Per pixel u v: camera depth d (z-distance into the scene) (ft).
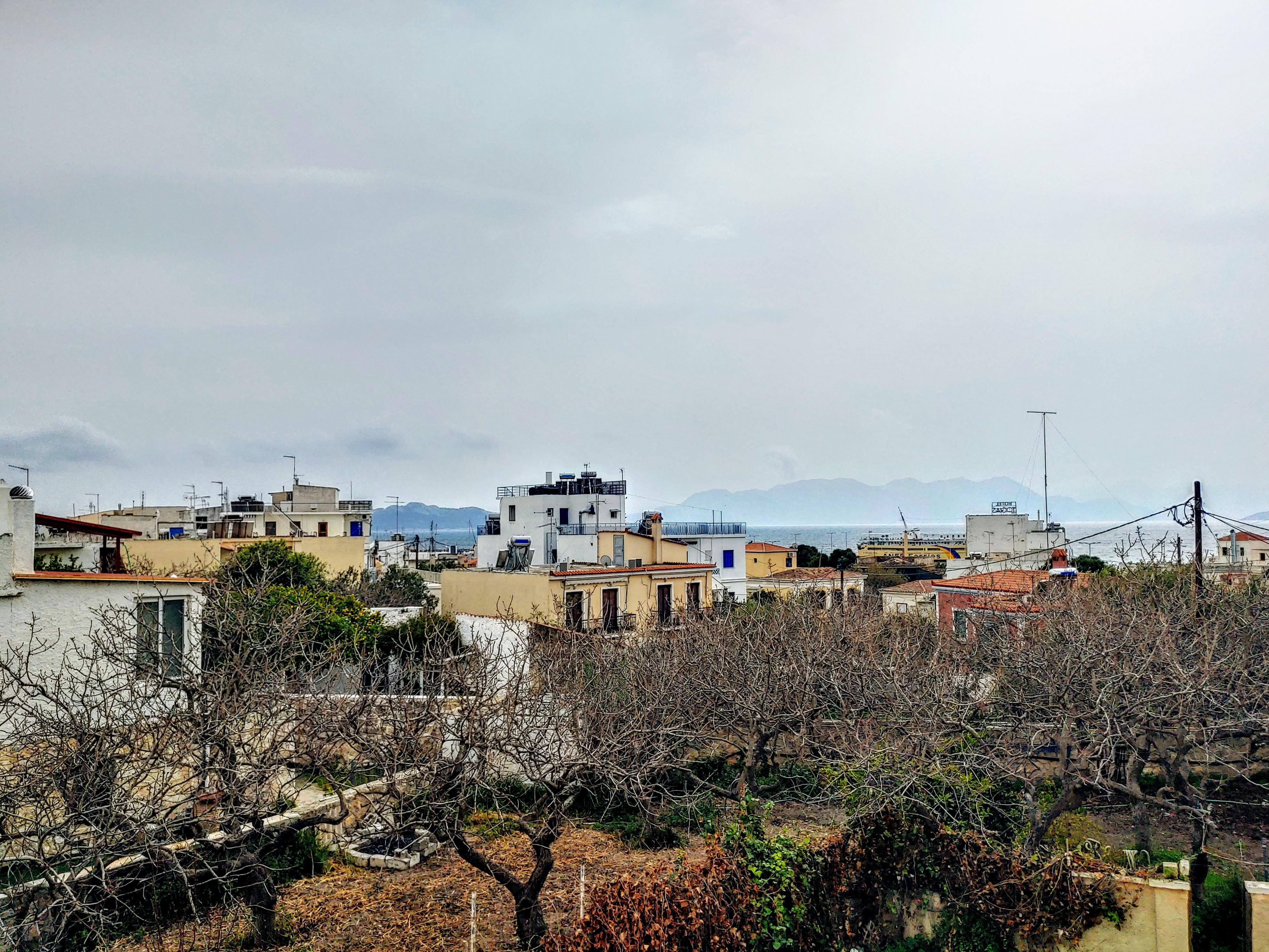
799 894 39.34
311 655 52.31
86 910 31.83
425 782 43.16
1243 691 52.90
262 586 51.93
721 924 35.73
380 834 45.42
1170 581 78.64
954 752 50.19
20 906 32.71
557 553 158.71
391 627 97.76
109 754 34.55
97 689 41.63
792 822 59.77
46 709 51.80
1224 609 67.41
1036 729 50.72
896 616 99.60
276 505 244.83
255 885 39.81
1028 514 220.43
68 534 106.11
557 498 223.71
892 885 43.75
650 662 69.31
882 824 44.29
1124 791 44.65
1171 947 39.68
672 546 161.07
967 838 43.50
